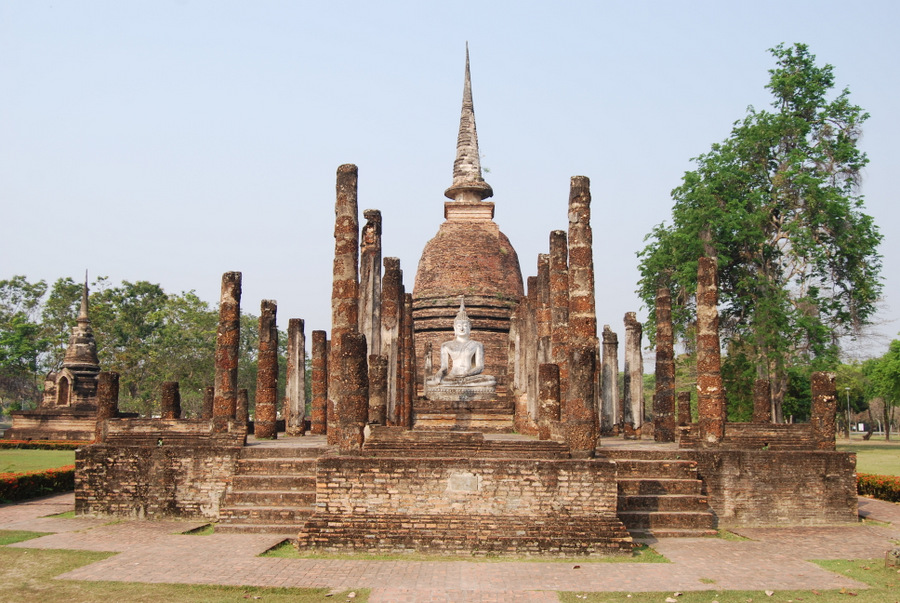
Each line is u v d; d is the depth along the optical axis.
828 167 34.12
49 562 11.76
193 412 53.41
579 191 18.00
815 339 32.84
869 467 26.98
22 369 57.84
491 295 33.72
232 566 11.57
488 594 10.22
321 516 13.06
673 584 10.82
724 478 16.22
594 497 12.98
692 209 33.69
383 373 18.61
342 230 17.72
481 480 13.03
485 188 35.97
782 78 34.66
